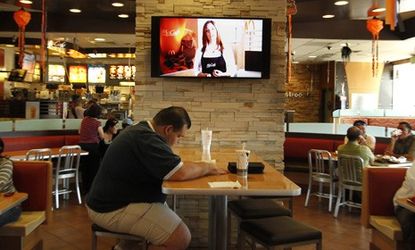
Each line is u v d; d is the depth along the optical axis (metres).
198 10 3.96
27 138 6.77
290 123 8.28
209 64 3.85
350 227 4.83
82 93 11.54
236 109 4.03
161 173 2.25
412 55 11.17
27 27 7.52
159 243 2.30
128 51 10.38
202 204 3.93
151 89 3.99
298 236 2.28
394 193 3.25
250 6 3.98
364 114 9.53
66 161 5.68
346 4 6.17
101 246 3.94
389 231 2.95
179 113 2.46
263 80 4.02
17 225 2.90
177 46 3.84
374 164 5.12
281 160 4.05
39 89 11.30
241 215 2.88
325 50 10.32
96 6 6.55
